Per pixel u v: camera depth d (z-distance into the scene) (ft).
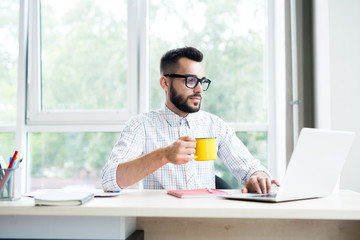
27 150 8.57
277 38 8.24
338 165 3.90
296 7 7.52
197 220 4.10
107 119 8.39
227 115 8.48
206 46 8.55
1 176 3.66
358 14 6.97
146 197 3.90
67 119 8.45
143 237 4.07
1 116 8.64
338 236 4.06
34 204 3.40
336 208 3.18
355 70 6.92
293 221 4.07
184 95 5.54
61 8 8.67
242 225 4.08
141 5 8.46
